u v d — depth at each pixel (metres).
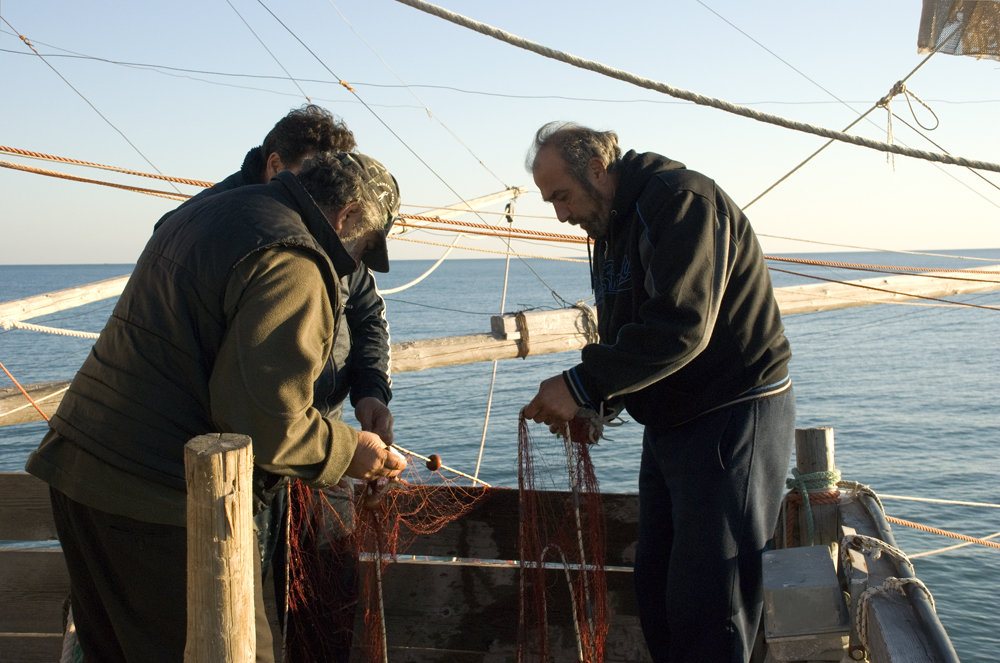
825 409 28.50
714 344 2.12
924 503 16.39
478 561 2.77
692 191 2.06
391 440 2.46
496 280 167.50
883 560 2.05
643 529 2.45
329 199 1.94
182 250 1.78
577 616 2.61
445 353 5.32
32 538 2.71
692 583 2.12
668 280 1.99
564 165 2.25
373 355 2.69
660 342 1.97
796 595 1.99
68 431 1.81
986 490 17.52
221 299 1.73
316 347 1.78
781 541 2.55
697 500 2.13
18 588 2.71
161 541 1.77
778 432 2.16
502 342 5.38
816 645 1.98
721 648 2.10
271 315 1.69
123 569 1.80
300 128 2.39
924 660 1.58
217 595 1.40
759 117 3.67
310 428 1.77
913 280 7.83
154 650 1.83
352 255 2.05
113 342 1.82
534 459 2.52
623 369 2.02
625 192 2.18
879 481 18.64
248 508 1.43
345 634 2.62
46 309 5.89
